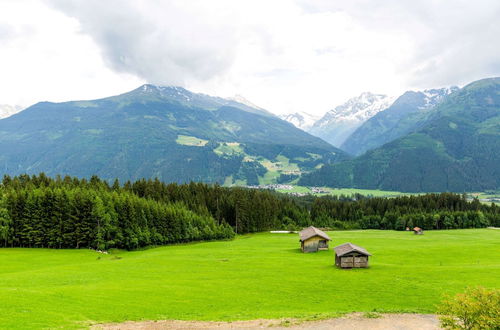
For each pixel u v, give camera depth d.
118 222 118.44
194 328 38.97
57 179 165.75
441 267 71.31
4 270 74.81
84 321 39.38
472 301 32.69
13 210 110.75
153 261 84.56
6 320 37.09
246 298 51.12
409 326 40.06
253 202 182.25
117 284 57.59
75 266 76.81
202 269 73.56
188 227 138.75
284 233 171.50
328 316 42.84
